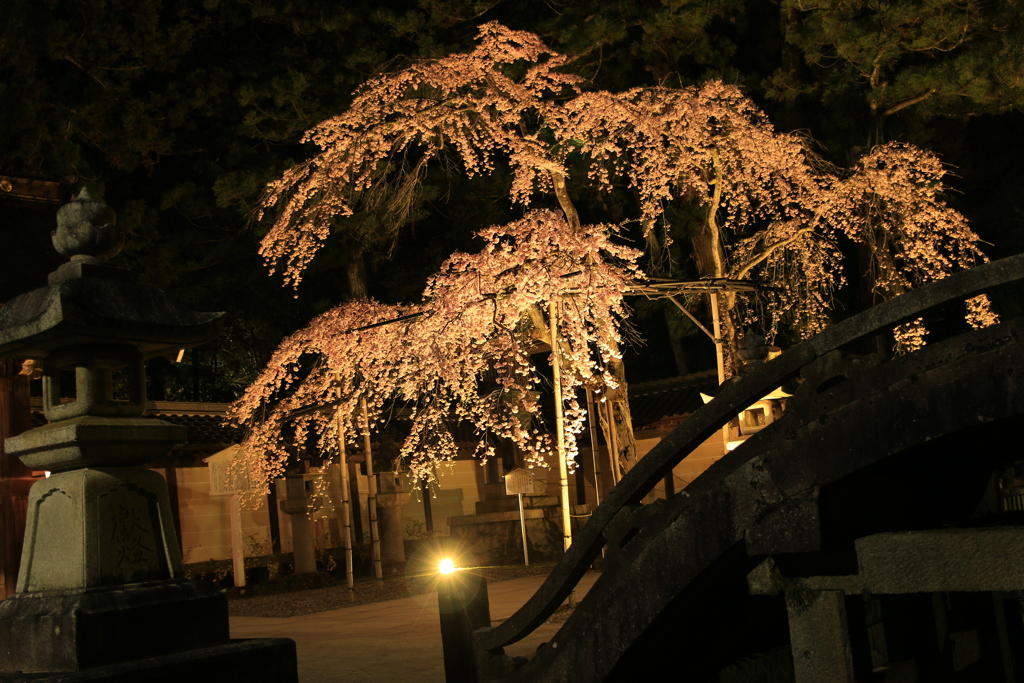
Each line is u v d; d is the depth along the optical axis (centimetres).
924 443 246
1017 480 827
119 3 1485
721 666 368
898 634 381
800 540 261
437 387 1210
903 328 1268
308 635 992
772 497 271
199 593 280
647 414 1877
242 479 1527
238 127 1562
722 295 1220
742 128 1220
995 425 266
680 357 2194
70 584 266
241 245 1623
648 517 310
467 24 1517
